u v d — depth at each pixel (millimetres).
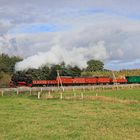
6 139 21750
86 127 26469
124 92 76938
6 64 114438
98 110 38531
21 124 27844
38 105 44312
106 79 113375
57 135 23109
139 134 23750
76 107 41875
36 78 106062
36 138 22156
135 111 37844
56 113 35312
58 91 76375
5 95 64125
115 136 22922
